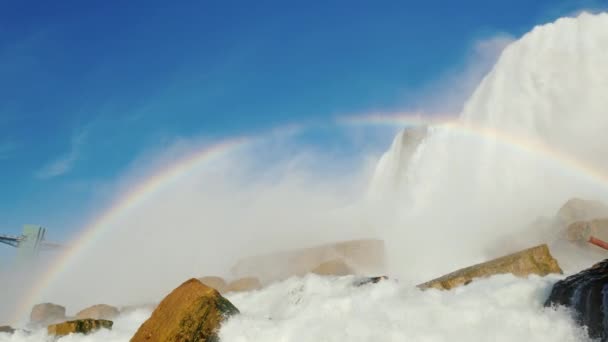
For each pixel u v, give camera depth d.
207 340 13.16
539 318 11.45
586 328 10.62
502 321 11.69
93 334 17.45
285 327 12.98
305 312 14.11
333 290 16.03
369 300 14.02
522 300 12.80
